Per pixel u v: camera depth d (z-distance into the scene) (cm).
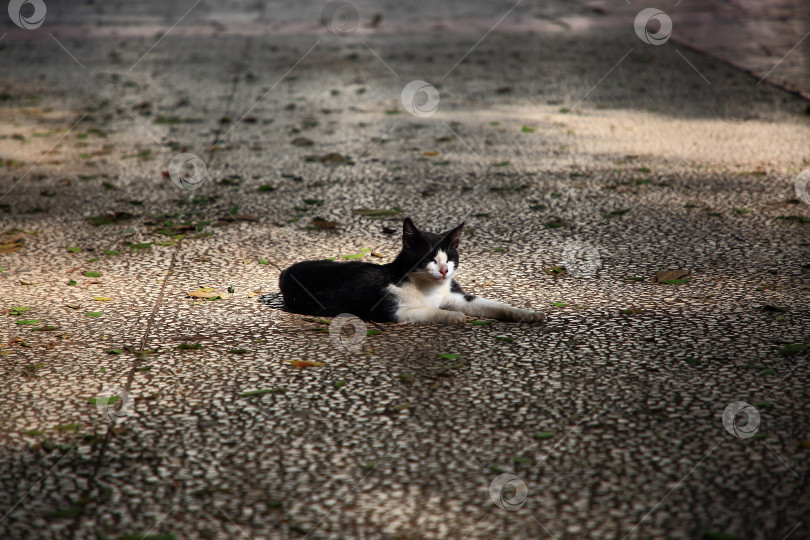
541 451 273
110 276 460
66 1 1850
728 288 418
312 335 379
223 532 235
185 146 770
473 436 285
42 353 359
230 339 375
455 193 614
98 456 276
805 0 1521
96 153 750
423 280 402
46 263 481
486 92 963
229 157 731
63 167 705
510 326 385
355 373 337
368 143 770
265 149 756
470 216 559
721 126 780
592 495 248
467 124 826
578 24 1434
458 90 978
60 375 337
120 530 236
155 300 423
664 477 256
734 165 657
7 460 274
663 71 1035
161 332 383
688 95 909
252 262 480
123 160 727
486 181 643
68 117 888
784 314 381
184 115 893
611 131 782
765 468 259
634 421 291
